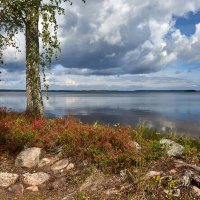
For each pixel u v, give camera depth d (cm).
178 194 725
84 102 8831
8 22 1548
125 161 915
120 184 823
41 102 1599
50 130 1225
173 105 7225
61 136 1138
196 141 1500
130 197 742
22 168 1002
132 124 3219
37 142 1131
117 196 769
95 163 963
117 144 1054
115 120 3597
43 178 926
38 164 1016
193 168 835
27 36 1550
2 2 1424
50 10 1407
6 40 1555
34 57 1545
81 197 784
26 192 870
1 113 1491
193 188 745
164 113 4731
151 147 1013
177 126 3103
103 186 837
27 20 1505
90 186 852
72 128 1213
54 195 846
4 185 898
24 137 1136
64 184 895
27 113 1527
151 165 888
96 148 1023
